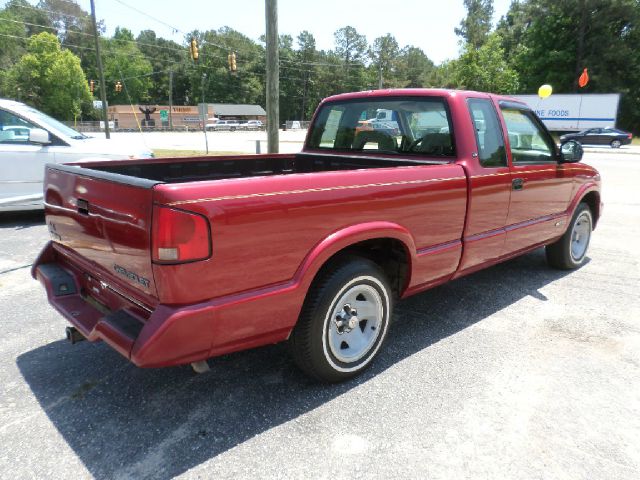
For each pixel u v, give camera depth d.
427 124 3.85
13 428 2.66
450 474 2.33
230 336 2.44
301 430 2.65
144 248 2.28
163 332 2.21
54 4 97.81
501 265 5.72
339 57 118.31
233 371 3.28
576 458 2.44
